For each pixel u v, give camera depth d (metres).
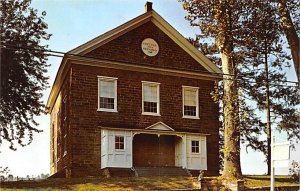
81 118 32.03
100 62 33.06
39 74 31.89
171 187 24.42
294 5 27.75
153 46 35.50
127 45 34.47
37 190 22.31
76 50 32.47
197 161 35.44
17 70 30.94
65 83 35.72
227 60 28.98
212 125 36.81
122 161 32.44
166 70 35.50
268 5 29.42
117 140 32.75
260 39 33.03
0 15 30.20
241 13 29.19
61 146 37.78
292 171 25.62
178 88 36.12
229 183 25.53
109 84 33.56
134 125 33.81
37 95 32.28
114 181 25.58
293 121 35.69
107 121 32.91
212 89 37.34
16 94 31.45
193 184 25.31
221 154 41.56
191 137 35.66
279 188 25.75
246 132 36.84
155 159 34.78
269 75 36.66
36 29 31.34
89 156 31.78
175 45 36.47
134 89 34.38
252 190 25.44
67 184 24.50
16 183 25.11
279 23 29.88
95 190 22.97
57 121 42.44
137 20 34.78
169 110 35.41
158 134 34.44
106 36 33.44
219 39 28.75
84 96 32.44
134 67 34.41
